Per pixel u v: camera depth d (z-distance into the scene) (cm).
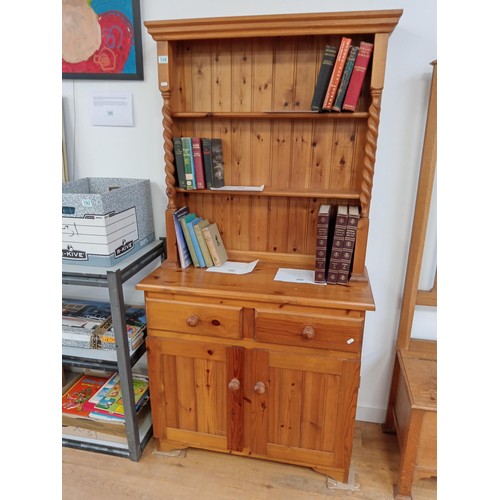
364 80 153
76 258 160
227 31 144
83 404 189
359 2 152
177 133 172
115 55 174
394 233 174
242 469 174
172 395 169
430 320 185
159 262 202
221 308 151
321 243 152
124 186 183
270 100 165
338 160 166
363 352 194
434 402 148
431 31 150
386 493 162
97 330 176
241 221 183
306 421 159
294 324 147
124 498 160
